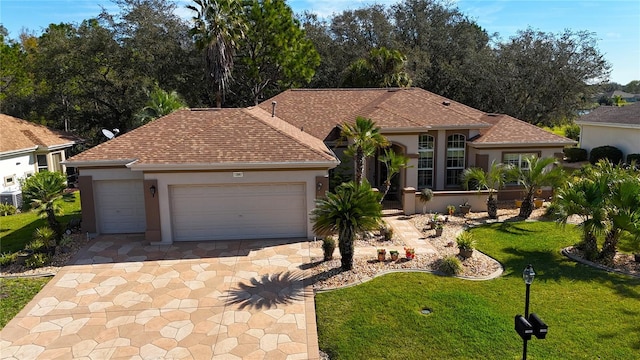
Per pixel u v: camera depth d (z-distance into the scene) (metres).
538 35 44.12
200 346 10.51
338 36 51.75
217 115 19.83
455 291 12.83
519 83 43.81
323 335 10.77
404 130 22.62
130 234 18.78
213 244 17.34
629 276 13.84
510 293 12.68
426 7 53.53
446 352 9.87
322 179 17.52
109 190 18.69
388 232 17.55
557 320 11.11
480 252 16.17
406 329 10.83
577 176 24.62
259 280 13.98
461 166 25.08
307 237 18.03
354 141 20.08
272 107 28.69
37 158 30.05
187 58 42.25
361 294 12.77
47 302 12.74
